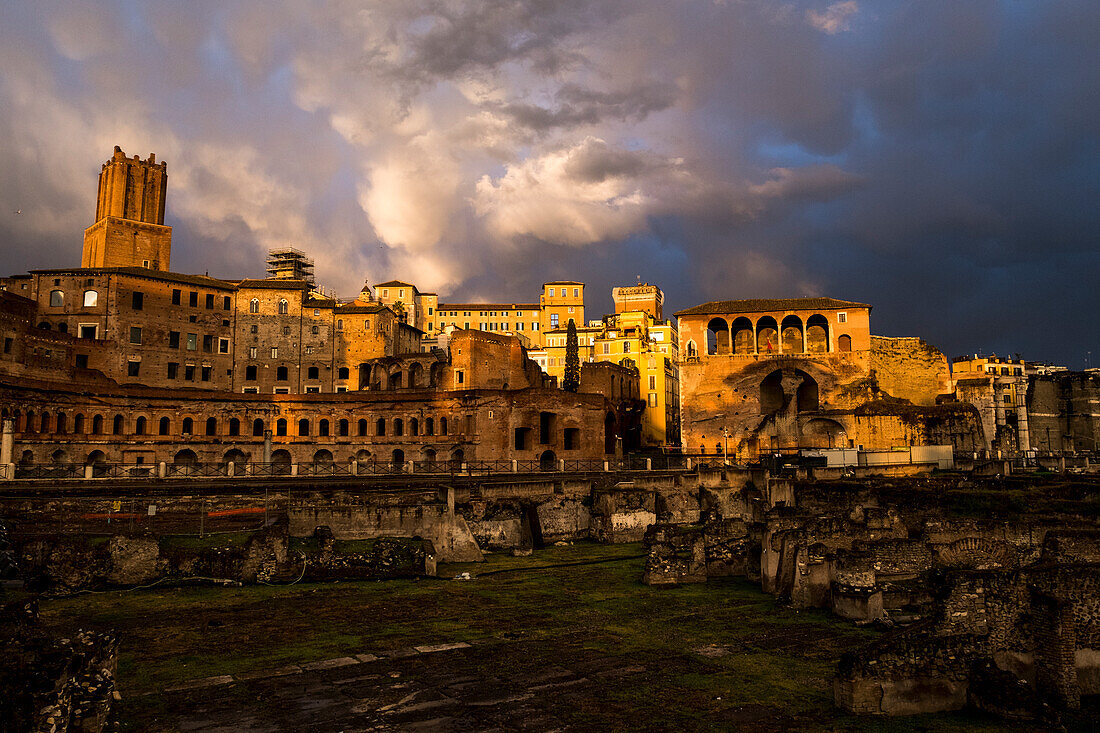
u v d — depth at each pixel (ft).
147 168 404.77
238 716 60.80
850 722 59.88
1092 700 64.28
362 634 85.92
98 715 52.65
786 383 326.85
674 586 116.06
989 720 60.03
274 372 361.10
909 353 345.10
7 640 51.65
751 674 72.18
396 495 142.92
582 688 68.23
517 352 348.38
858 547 99.71
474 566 134.92
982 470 223.71
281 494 138.00
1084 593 65.51
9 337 268.82
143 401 296.10
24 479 173.47
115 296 324.60
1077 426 418.92
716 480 214.48
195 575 109.81
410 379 352.08
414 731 58.23
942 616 65.98
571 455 319.27
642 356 445.78
